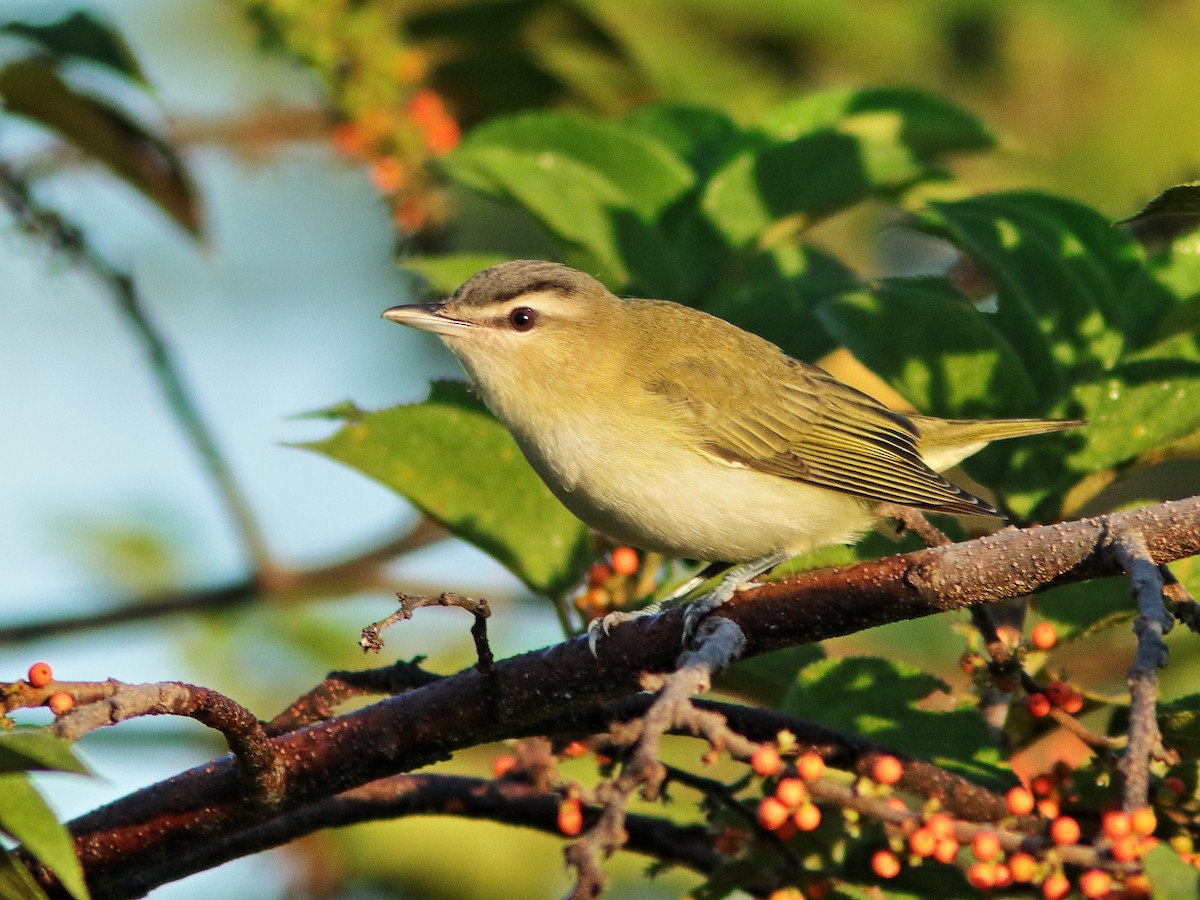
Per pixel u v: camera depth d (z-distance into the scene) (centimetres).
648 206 1151
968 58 1514
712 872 834
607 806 535
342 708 1351
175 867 810
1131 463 914
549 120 1133
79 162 1310
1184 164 1485
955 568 697
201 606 1309
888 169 1132
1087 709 819
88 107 1204
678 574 1185
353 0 1330
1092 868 616
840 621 716
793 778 676
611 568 966
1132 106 1491
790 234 1177
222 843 818
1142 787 558
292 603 1322
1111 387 923
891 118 1166
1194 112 1490
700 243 1144
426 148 1274
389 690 789
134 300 1241
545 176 1121
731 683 934
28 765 518
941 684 830
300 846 1229
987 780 785
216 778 727
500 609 1336
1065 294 987
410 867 1230
